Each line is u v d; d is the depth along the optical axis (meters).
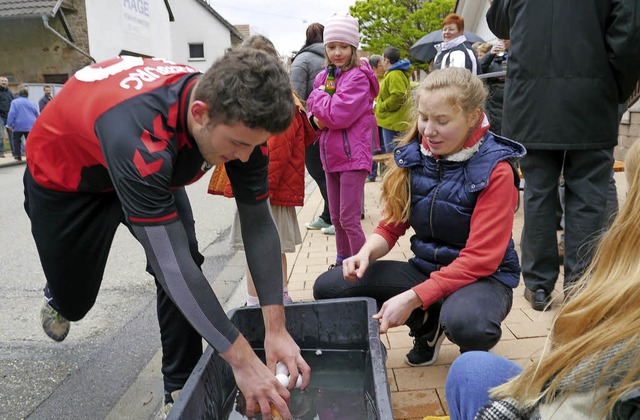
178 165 1.54
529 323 2.60
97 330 2.93
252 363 1.49
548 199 2.73
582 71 2.54
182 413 1.40
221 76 1.30
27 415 2.17
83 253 1.87
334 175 3.36
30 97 13.95
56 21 15.54
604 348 0.87
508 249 2.09
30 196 1.80
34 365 2.56
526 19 2.62
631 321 0.86
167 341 2.05
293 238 2.93
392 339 2.55
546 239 2.73
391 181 2.21
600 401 0.86
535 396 0.97
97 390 2.33
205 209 6.38
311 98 3.21
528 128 2.68
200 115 1.36
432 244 2.19
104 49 16.75
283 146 2.72
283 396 1.52
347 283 2.27
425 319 2.17
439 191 2.07
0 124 13.03
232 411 1.75
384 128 6.81
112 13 17.11
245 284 3.52
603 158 2.65
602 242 0.97
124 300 3.36
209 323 1.42
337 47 3.10
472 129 2.00
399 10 22.33
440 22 21.59
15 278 3.87
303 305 2.04
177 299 1.39
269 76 1.29
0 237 5.19
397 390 2.11
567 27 2.53
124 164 1.32
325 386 1.88
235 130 1.33
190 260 1.39
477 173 1.98
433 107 1.92
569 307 0.96
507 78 2.77
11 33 15.76
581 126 2.59
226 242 4.74
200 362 1.62
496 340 1.89
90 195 1.78
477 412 1.10
